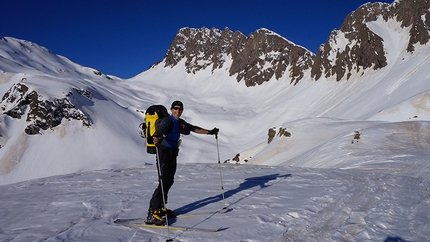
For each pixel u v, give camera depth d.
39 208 6.63
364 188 7.53
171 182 5.39
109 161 95.69
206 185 8.53
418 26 118.50
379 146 22.64
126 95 185.12
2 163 94.69
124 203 6.70
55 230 4.97
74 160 97.19
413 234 4.38
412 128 27.78
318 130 45.47
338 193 6.97
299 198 6.55
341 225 4.87
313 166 23.42
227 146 123.88
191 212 5.80
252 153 60.50
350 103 108.31
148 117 5.46
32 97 116.75
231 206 6.10
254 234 4.52
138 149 106.31
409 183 8.20
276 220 5.13
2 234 4.88
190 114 160.25
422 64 94.25
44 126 108.38
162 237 4.52
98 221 5.38
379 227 4.70
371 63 132.38
